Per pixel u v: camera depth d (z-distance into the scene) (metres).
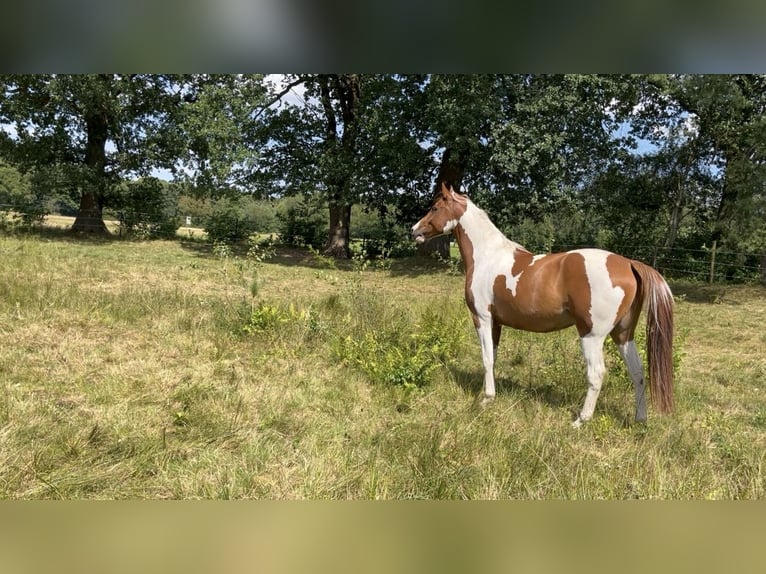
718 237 18.83
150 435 3.74
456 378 5.63
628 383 5.51
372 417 4.40
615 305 4.29
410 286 13.64
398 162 16.50
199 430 3.86
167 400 4.41
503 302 4.85
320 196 19.67
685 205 19.78
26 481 3.02
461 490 3.17
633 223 20.61
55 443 3.47
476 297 5.06
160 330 6.48
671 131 17.88
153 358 5.50
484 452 3.72
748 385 6.23
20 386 4.41
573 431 4.31
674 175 18.88
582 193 19.89
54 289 7.66
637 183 19.31
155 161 20.80
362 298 8.02
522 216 17.50
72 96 18.03
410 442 3.84
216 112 17.42
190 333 6.46
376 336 6.24
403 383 5.17
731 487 3.33
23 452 3.29
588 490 3.19
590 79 14.20
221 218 22.45
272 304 7.98
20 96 18.75
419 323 6.96
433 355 6.03
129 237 20.27
